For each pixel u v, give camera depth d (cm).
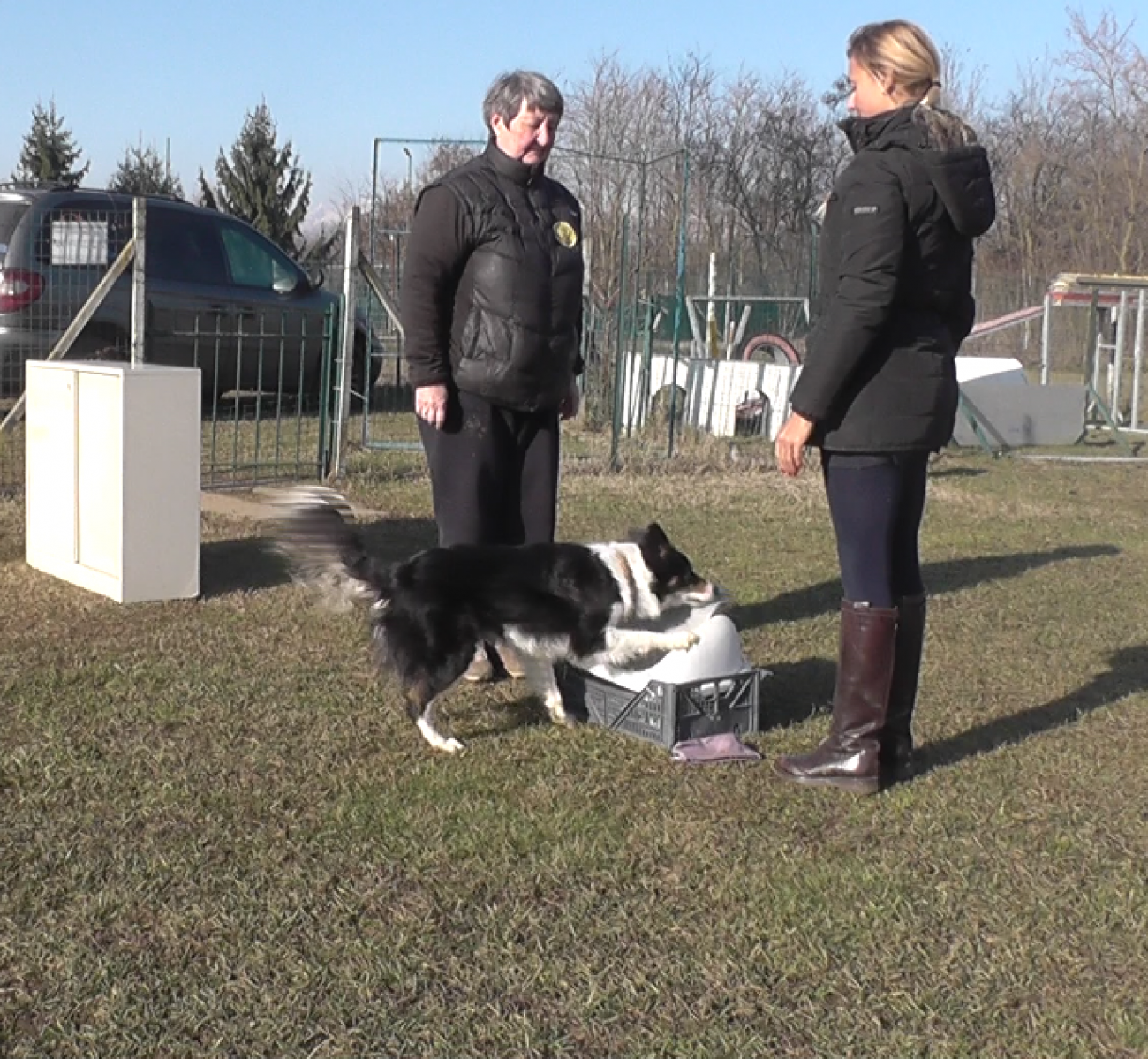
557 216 466
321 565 428
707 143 2998
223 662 496
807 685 501
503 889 323
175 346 1165
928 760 423
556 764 409
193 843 342
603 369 1314
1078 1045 264
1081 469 1208
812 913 315
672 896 322
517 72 448
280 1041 259
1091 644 573
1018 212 3209
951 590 675
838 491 383
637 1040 262
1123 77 3009
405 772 397
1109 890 330
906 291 364
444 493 475
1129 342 2388
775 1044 262
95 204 1114
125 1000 270
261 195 3180
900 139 354
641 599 440
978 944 304
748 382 1311
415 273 450
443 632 418
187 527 584
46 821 352
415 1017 268
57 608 567
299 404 972
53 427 608
